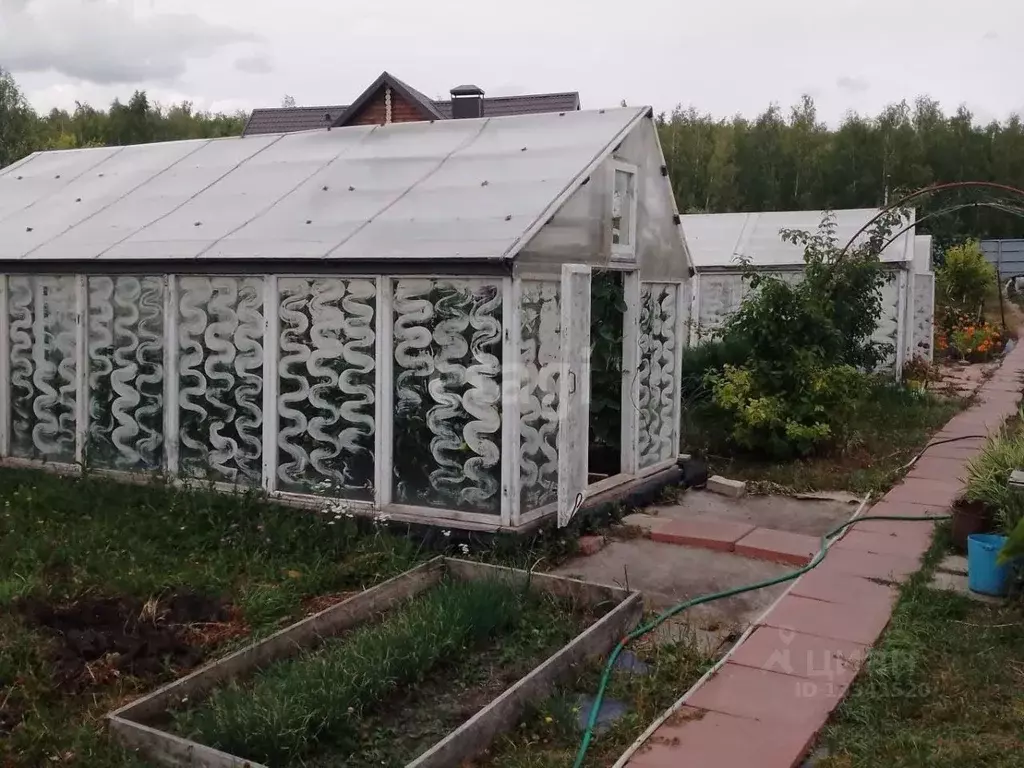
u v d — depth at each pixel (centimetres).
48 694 456
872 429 1221
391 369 697
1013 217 4081
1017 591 591
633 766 400
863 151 4628
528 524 678
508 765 407
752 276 1195
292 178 855
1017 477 664
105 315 816
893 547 712
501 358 661
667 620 573
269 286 735
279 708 415
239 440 763
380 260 675
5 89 2964
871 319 1362
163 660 499
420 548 657
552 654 515
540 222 669
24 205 955
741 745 417
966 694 463
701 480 931
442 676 494
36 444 866
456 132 852
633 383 841
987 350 2206
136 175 962
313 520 692
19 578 582
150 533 678
